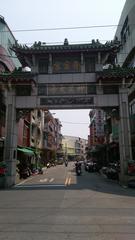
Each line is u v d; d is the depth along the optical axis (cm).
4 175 1802
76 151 12400
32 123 3959
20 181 2238
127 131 1962
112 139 3284
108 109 2080
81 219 759
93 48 2056
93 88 2053
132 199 1182
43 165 5181
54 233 605
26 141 3525
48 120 5772
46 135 5609
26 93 2081
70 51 2073
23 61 2217
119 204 1035
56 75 2084
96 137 4659
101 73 1980
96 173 3475
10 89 2059
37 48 2073
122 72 1970
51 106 2034
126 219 759
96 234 597
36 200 1148
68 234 596
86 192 1454
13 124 2019
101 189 1614
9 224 695
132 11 2623
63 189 1616
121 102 2003
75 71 2098
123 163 1922
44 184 1975
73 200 1148
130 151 1933
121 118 1983
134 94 2538
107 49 2058
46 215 816
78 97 2038
